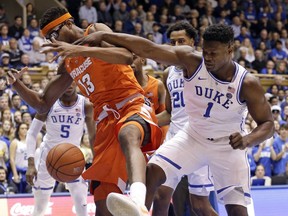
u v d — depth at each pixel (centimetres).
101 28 427
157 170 426
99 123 432
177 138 439
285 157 960
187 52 402
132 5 1456
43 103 451
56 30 428
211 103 410
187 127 443
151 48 398
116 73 423
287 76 1314
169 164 428
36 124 620
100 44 404
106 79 424
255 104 408
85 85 434
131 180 379
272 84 1288
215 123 420
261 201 740
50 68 1099
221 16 1506
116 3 1417
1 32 1200
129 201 354
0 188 795
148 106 432
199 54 405
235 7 1547
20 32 1233
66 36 429
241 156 435
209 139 429
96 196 433
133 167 382
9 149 845
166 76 539
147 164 429
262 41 1488
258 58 1386
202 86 405
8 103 953
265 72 1366
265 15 1580
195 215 581
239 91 404
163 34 1386
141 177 378
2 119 897
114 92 424
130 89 426
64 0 1462
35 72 1095
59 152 427
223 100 407
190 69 404
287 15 1650
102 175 426
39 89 998
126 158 390
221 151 431
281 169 959
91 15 1371
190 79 407
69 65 434
